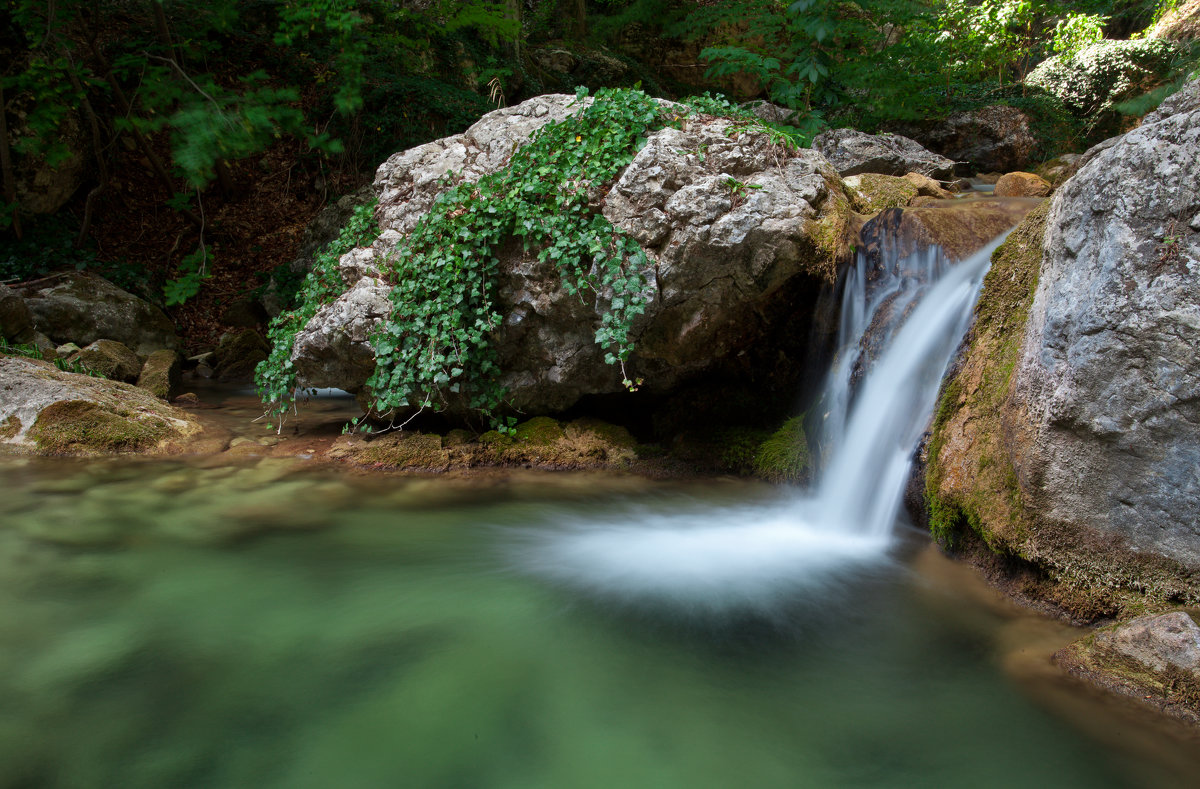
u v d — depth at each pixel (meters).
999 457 3.50
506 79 13.78
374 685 2.81
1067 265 3.07
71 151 10.13
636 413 6.28
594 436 5.87
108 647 3.03
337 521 4.53
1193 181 2.60
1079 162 8.33
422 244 5.41
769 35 9.32
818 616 3.36
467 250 5.16
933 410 4.14
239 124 8.03
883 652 3.05
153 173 11.09
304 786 2.28
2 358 6.60
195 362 9.73
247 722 2.58
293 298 10.30
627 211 4.86
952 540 3.85
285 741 2.48
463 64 13.28
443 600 3.52
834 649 3.07
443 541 4.25
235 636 3.15
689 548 4.21
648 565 3.96
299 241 11.20
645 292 4.84
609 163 4.95
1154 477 2.80
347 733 2.53
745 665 2.97
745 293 4.93
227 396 8.36
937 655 3.01
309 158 11.48
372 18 12.42
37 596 3.46
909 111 10.80
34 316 8.59
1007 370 3.57
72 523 4.36
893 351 4.54
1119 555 2.95
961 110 11.59
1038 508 3.16
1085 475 2.97
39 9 9.00
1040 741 2.46
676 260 4.79
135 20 11.26
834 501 4.71
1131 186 2.77
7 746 2.41
